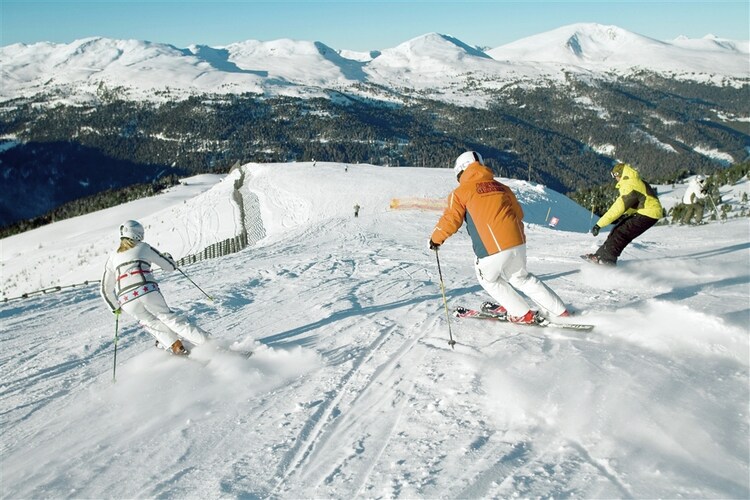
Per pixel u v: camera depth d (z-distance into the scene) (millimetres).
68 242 80500
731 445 2439
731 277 5797
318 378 4086
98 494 2793
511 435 2779
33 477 3074
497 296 4566
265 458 2947
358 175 65688
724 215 15359
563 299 5500
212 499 2592
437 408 3227
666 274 6281
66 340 6555
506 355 3893
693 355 3516
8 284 65625
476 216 4344
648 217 6641
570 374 3367
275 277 10172
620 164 6895
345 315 6109
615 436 2623
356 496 2447
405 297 6824
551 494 2211
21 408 4297
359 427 3176
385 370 4055
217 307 7531
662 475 2252
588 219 45531
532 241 13031
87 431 3672
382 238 19266
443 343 4449
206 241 49938
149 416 3779
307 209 52938
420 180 61688
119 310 4938
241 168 88125
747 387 2990
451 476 2467
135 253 4930
